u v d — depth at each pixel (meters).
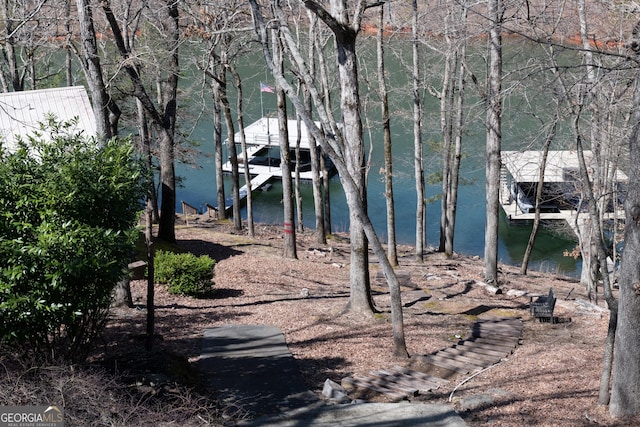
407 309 19.08
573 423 11.10
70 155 11.10
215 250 28.66
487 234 24.33
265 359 13.77
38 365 9.88
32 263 9.80
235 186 35.53
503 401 12.08
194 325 16.17
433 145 35.03
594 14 16.98
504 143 29.02
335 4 16.27
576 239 37.50
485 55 26.64
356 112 16.81
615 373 11.29
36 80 33.81
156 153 32.94
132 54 21.48
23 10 20.84
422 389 12.60
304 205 45.69
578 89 13.12
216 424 10.55
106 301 10.98
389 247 28.31
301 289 22.14
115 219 11.10
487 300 21.50
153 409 9.92
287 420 11.05
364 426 10.92
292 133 50.66
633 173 10.71
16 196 10.37
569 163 30.61
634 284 10.87
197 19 24.62
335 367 13.79
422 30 26.81
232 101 53.19
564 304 20.48
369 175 49.12
